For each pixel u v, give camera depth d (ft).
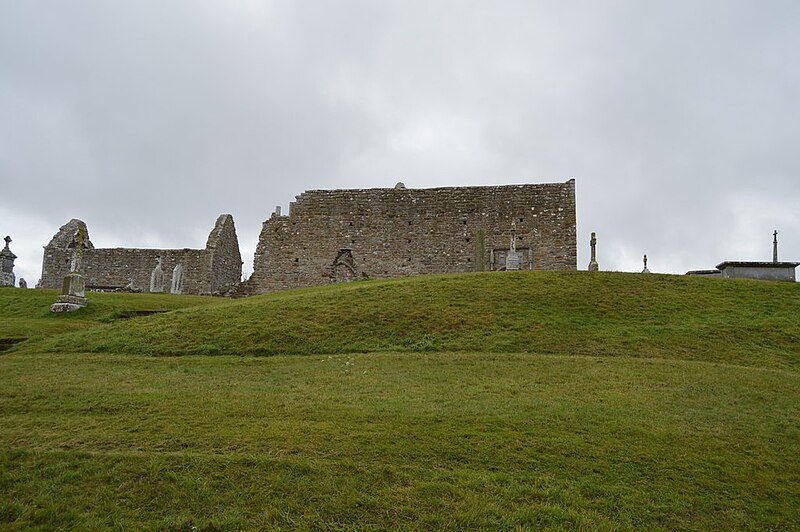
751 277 112.16
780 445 33.88
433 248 147.02
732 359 56.75
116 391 42.52
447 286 83.20
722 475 29.81
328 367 52.49
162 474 27.53
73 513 24.56
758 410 40.01
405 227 148.97
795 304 74.69
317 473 28.02
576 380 47.19
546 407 39.11
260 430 33.42
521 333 64.34
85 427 34.04
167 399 40.14
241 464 28.55
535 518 25.23
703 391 44.27
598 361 54.34
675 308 73.36
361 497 26.30
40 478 27.12
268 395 41.81
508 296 77.82
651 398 42.06
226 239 166.71
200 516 24.84
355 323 68.13
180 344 62.08
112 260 159.43
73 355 58.65
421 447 31.45
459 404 39.60
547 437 33.37
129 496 25.98
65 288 86.48
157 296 107.14
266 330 65.62
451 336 64.03
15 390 42.55
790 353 58.75
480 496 26.71
